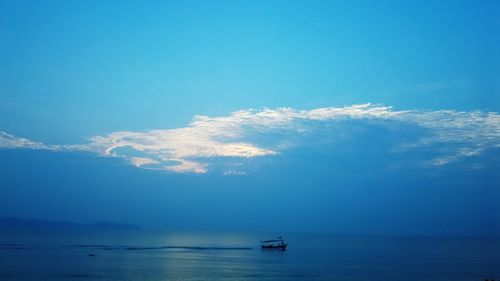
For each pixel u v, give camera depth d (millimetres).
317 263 155375
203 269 130375
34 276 108875
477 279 116250
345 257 187500
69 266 130875
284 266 143000
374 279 114125
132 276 112688
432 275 123938
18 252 176750
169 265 140125
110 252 190375
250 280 109312
